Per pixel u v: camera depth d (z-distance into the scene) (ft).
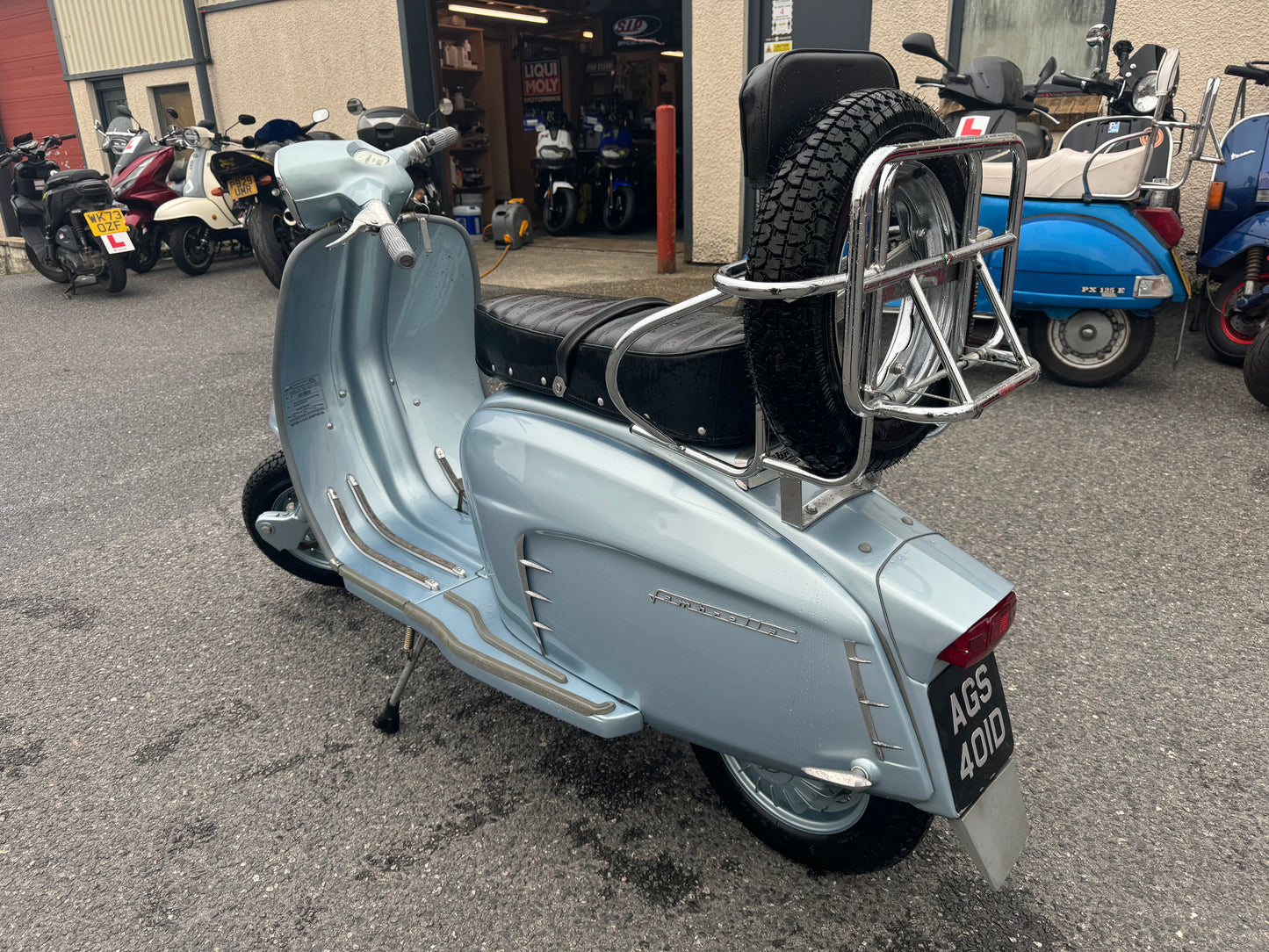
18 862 6.51
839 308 4.61
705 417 5.27
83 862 6.50
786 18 23.59
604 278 24.62
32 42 40.52
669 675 5.83
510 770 7.34
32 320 24.00
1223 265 16.46
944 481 12.26
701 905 6.02
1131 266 14.08
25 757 7.62
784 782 6.20
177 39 35.58
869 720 5.08
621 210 35.94
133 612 9.85
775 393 4.45
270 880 6.30
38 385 18.13
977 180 5.02
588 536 5.90
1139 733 7.50
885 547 5.23
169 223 28.25
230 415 15.97
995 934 5.74
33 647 9.23
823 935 5.77
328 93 33.17
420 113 31.71
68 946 5.83
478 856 6.47
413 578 8.00
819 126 4.24
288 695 8.39
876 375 4.57
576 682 6.45
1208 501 11.44
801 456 4.79
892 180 3.98
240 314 23.91
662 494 5.59
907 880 6.19
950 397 5.66
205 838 6.70
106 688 8.54
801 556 5.19
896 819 5.55
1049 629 8.93
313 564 9.77
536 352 6.26
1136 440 13.41
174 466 13.80
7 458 14.30
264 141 25.34
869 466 4.98
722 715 5.67
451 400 9.56
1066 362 15.60
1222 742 7.38
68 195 25.36
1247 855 6.31
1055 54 21.33
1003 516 11.25
